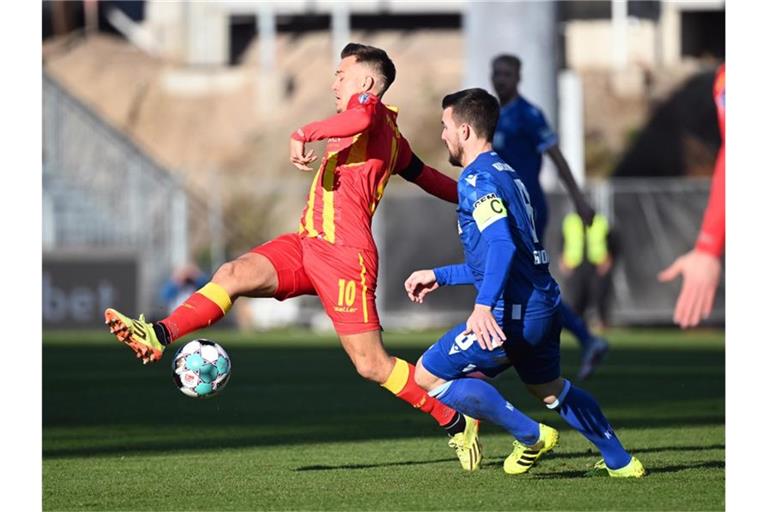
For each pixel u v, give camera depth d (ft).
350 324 69.62
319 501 61.41
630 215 240.53
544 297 64.44
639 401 113.60
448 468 72.43
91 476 71.10
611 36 401.70
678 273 55.16
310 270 70.44
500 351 65.10
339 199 70.08
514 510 58.13
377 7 411.54
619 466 67.41
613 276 239.71
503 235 61.82
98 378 142.92
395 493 63.46
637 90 369.91
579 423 66.90
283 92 385.09
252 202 334.65
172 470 73.26
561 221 230.27
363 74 71.61
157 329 68.33
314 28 426.10
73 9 433.89
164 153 372.58
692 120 365.20
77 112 296.30
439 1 410.72
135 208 283.59
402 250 230.68
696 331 238.48
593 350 128.26
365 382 134.10
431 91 368.48
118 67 408.67
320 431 93.15
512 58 114.73
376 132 70.90
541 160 116.26
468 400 66.69
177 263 274.36
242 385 131.44
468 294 232.94
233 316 251.19
